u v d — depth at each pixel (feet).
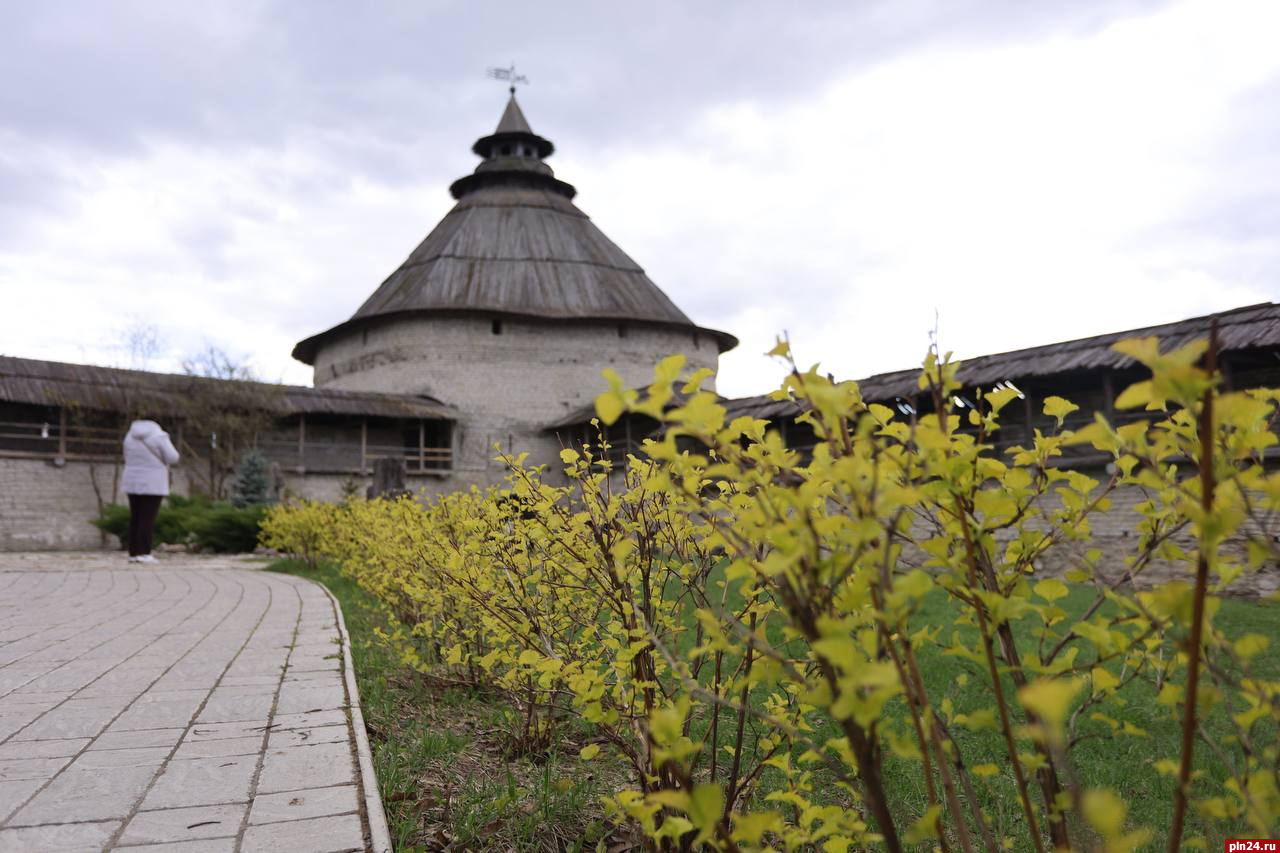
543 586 10.30
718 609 6.42
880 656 4.13
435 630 15.14
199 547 60.18
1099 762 11.41
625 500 8.06
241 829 7.47
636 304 121.19
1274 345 44.27
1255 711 3.94
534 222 127.65
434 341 109.40
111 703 11.99
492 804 8.96
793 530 3.66
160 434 46.75
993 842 4.68
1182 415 4.24
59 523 82.17
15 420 86.94
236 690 12.80
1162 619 4.04
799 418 4.74
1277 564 3.46
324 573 36.76
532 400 111.04
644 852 7.95
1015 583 4.80
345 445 102.89
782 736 6.96
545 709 11.85
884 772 10.60
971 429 58.49
